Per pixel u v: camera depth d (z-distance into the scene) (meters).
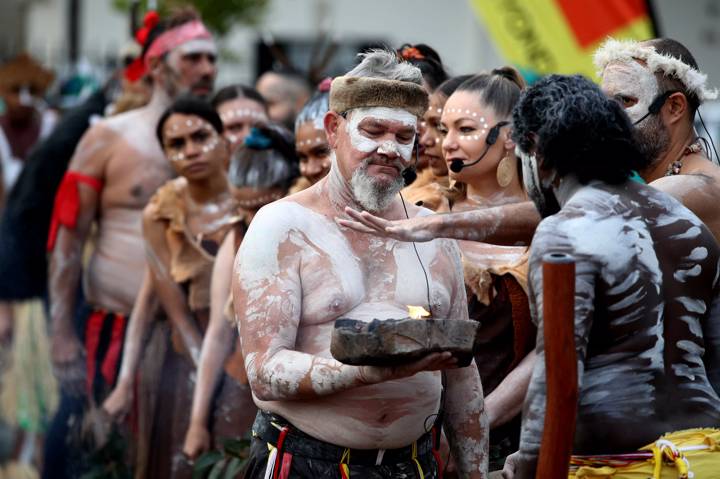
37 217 12.41
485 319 7.56
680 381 5.90
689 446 5.80
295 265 6.30
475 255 7.64
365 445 6.31
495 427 7.45
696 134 7.36
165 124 10.01
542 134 5.92
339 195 6.48
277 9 28.33
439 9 28.05
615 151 5.93
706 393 5.93
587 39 11.39
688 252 5.95
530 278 5.86
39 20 30.77
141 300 10.34
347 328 5.66
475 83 7.83
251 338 6.22
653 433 5.83
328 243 6.37
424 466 6.52
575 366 5.51
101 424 10.62
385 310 6.32
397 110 6.34
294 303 6.24
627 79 7.16
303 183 8.95
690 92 7.21
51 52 28.95
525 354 7.49
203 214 10.05
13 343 13.45
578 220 5.82
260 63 20.38
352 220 6.45
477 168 7.76
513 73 8.05
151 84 11.82
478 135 7.71
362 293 6.34
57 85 22.83
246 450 8.97
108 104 12.93
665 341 5.89
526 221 6.43
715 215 7.05
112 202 11.20
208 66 11.61
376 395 6.26
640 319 5.82
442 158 8.34
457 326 5.66
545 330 5.51
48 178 12.41
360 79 6.33
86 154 11.24
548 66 11.62
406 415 6.34
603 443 5.87
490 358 7.57
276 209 6.41
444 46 28.08
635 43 7.29
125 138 11.23
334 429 6.29
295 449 6.37
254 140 9.16
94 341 11.09
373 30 28.39
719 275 6.06
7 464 14.02
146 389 10.13
